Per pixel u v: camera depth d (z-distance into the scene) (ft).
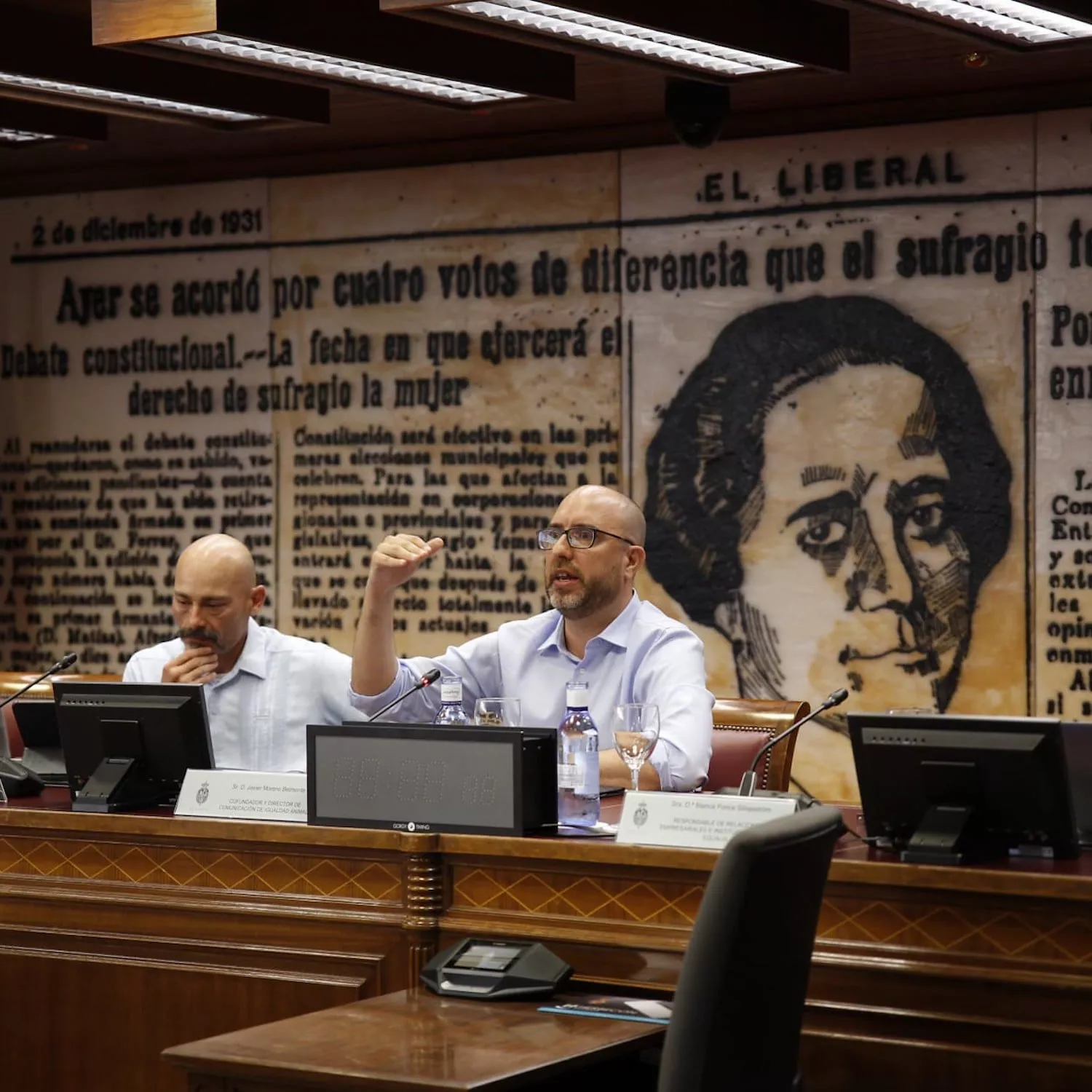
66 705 14.62
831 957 11.43
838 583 22.63
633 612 16.34
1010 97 21.56
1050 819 11.37
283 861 13.15
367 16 17.46
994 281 21.75
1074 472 21.45
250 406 26.08
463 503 24.76
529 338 24.31
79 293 27.14
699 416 23.34
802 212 22.70
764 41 17.35
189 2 16.26
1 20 18.01
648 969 11.77
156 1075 13.50
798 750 22.82
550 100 19.86
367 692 16.14
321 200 25.58
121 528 26.96
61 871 14.07
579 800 13.00
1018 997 10.92
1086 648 21.42
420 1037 10.41
